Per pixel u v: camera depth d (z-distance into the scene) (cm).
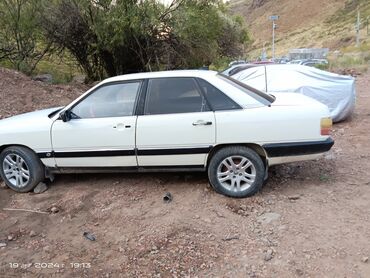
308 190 543
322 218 468
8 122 584
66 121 545
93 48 1814
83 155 545
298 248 413
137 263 406
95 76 1970
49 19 1650
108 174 615
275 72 951
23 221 498
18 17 1565
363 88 1552
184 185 565
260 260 399
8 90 1133
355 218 465
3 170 575
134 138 527
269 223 462
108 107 544
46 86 1289
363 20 10625
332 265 385
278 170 621
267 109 508
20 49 1648
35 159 562
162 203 518
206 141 514
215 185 525
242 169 516
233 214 486
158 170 541
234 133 506
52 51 1820
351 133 838
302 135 506
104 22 1633
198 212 492
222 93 517
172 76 532
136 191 554
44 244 450
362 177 582
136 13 1616
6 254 434
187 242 433
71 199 541
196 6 1738
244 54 3597
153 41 1819
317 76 938
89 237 454
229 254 411
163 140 521
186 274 386
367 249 406
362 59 2998
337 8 13862
